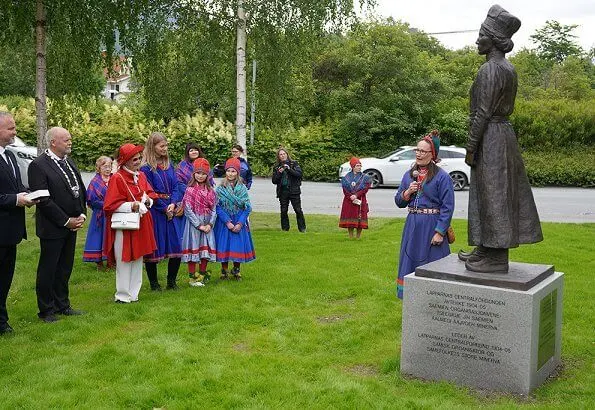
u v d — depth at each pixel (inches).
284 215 465.4
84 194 254.5
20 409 159.3
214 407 161.3
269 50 536.1
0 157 224.4
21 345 212.7
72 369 187.3
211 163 1034.7
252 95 567.5
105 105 1144.8
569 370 191.8
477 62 1539.1
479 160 182.9
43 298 242.1
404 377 186.2
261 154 1024.2
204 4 524.1
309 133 1064.2
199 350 205.9
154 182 285.3
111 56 514.9
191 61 537.6
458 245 410.0
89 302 271.3
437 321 182.2
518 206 183.8
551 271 192.5
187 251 292.5
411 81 1084.5
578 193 826.8
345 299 276.8
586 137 1114.7
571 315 247.0
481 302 175.5
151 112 582.2
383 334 225.9
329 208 621.9
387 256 365.4
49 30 491.8
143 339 216.8
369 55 1061.1
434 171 226.4
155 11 504.4
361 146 1089.4
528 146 1104.8
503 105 180.7
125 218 259.1
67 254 250.2
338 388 172.7
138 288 273.4
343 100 1101.1
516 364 171.8
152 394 167.9
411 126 1087.0
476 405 164.7
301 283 299.9
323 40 538.0
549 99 1259.2
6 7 463.5
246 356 199.8
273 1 514.6
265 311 252.8
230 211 298.7
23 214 228.8
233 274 308.8
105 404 163.0
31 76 564.7
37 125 486.3
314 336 223.0
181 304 263.4
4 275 225.9
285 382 176.9
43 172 238.5
